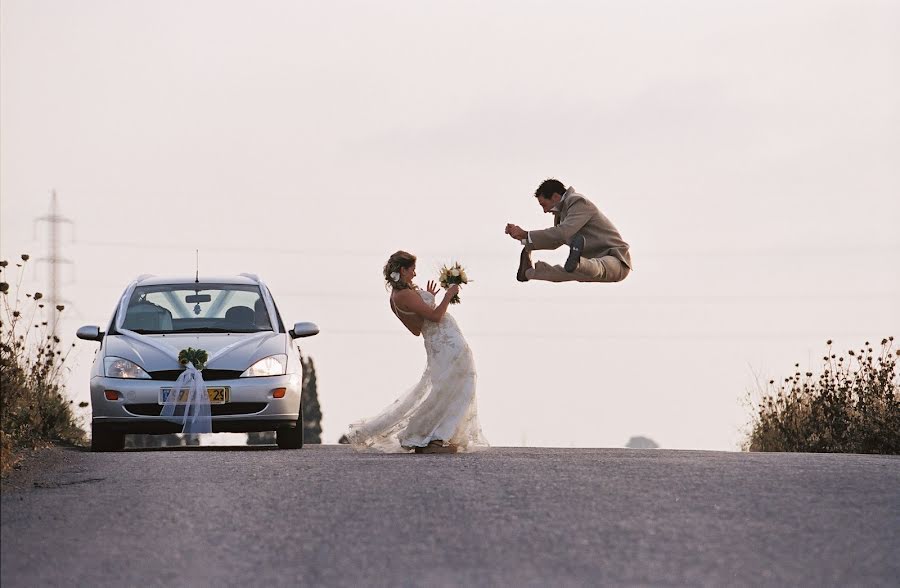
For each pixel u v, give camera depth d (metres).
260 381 46.72
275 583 20.06
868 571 21.08
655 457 38.88
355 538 23.66
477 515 25.92
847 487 29.59
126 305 50.94
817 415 56.91
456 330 43.53
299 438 48.34
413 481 30.88
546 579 20.28
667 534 23.91
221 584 20.03
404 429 43.25
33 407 46.12
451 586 19.80
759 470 32.78
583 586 19.80
